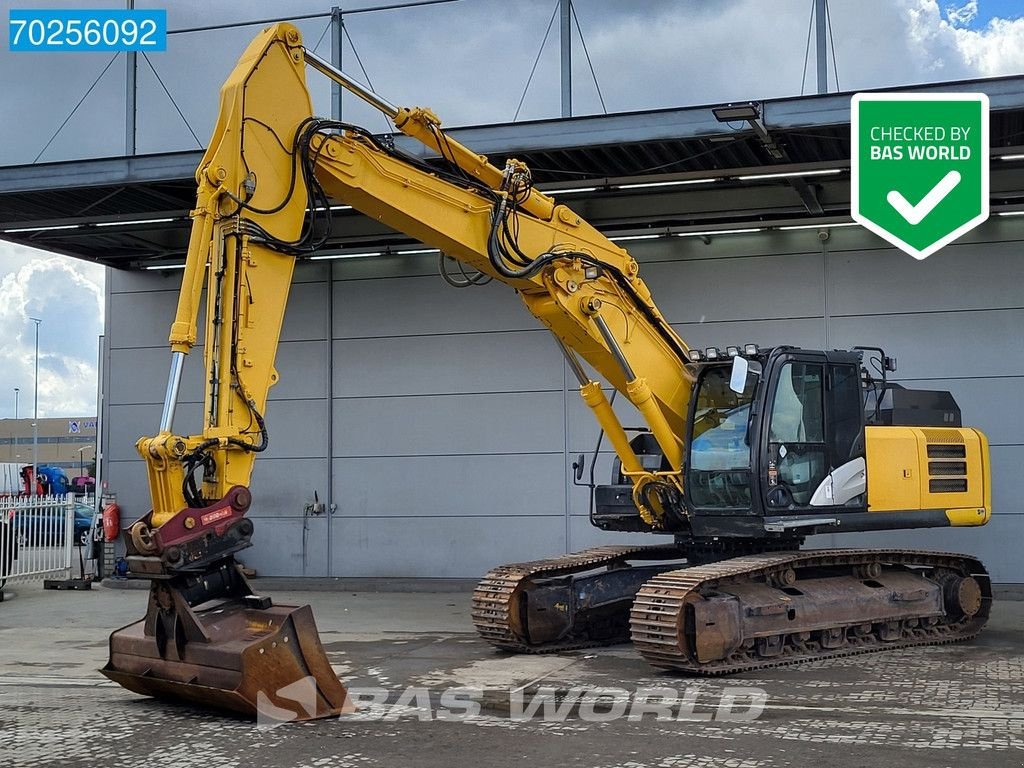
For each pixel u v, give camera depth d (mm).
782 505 10219
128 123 14352
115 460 18312
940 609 11281
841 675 9336
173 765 6625
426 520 16812
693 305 15828
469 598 15312
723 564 10055
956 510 11477
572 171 14023
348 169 8992
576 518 16188
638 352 10555
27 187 14141
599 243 10477
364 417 17172
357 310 17312
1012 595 14195
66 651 11312
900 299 15102
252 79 8523
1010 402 14680
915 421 11609
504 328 16656
